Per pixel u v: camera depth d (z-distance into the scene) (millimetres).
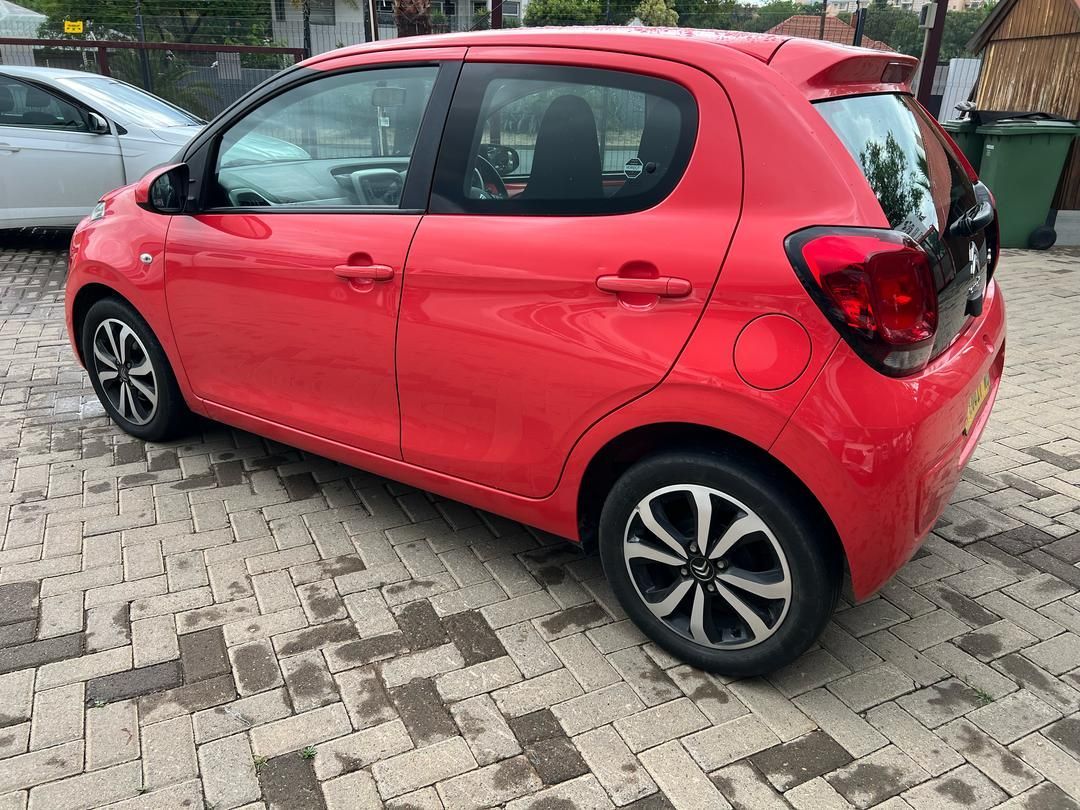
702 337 2176
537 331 2445
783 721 2334
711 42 2330
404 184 2771
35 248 8703
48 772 2143
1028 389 4895
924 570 3068
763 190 2141
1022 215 8914
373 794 2092
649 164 2311
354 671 2527
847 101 2336
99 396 4145
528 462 2619
